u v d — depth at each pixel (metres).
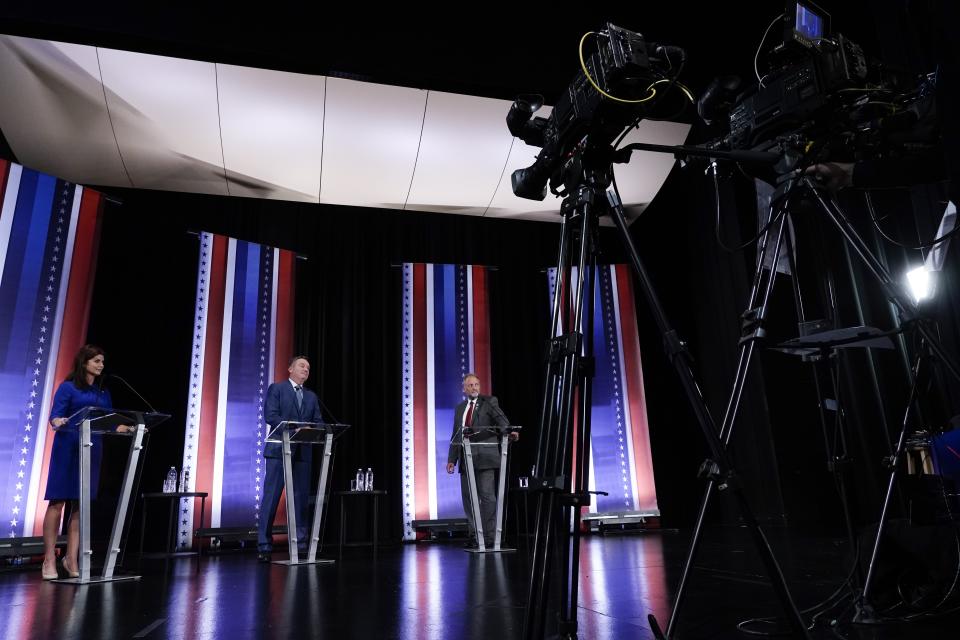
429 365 6.56
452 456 4.98
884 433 4.77
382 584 2.63
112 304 5.86
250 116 5.64
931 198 2.87
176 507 5.31
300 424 3.57
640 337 7.30
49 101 5.16
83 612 2.09
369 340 6.80
